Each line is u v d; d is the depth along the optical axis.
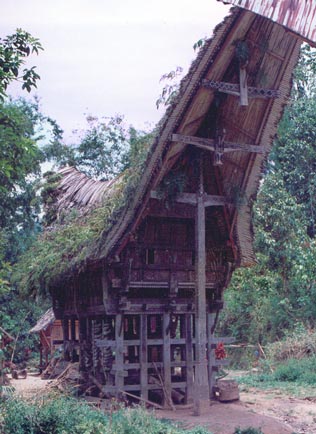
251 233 13.25
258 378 17.27
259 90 11.28
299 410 12.34
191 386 12.79
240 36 10.89
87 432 8.12
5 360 13.34
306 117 23.72
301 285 21.69
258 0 6.67
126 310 12.38
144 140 12.54
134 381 13.08
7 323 15.62
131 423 8.88
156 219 12.59
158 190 11.82
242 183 12.48
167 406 12.31
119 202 12.16
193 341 13.27
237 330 22.97
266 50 11.04
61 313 15.95
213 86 11.02
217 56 10.87
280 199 21.89
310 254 21.38
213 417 11.11
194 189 12.43
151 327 14.45
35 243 16.34
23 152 11.09
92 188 15.84
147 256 12.71
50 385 13.42
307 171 24.02
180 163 12.13
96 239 12.22
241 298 23.09
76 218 14.84
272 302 22.47
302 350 18.78
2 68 9.84
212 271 13.50
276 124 12.03
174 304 12.77
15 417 8.37
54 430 8.26
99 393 13.09
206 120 12.00
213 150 11.56
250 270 22.59
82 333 14.41
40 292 15.62
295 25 6.56
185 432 9.05
